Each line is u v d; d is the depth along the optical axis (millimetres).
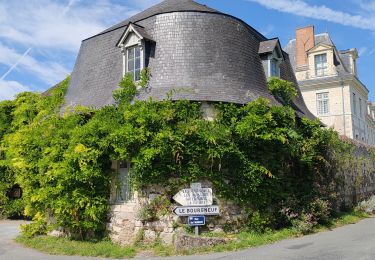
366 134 41250
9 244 14195
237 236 12391
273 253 10164
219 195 12969
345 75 36719
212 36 14836
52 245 13359
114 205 13805
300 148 14820
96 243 13391
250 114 13258
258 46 16250
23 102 20859
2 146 20453
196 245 11641
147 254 11773
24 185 16344
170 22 14938
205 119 13383
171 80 14086
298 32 40094
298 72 38906
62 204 13914
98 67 16453
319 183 15922
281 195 14000
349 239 11625
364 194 21703
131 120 13094
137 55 14875
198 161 12938
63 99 17359
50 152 14891
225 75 14367
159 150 12461
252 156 13367
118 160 13977
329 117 37000
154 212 12891
